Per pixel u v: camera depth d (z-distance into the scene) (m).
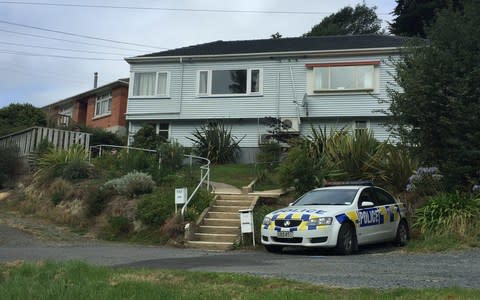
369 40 27.36
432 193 13.80
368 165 15.47
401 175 14.88
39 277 6.99
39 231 14.07
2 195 19.53
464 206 12.08
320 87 26.06
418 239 12.85
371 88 25.36
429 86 12.58
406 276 7.46
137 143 24.38
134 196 15.76
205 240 13.34
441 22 13.39
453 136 12.77
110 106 35.97
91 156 22.25
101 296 5.96
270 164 21.14
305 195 12.62
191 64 27.94
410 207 13.91
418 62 13.14
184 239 13.20
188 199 14.69
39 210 17.34
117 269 7.71
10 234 13.17
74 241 13.16
